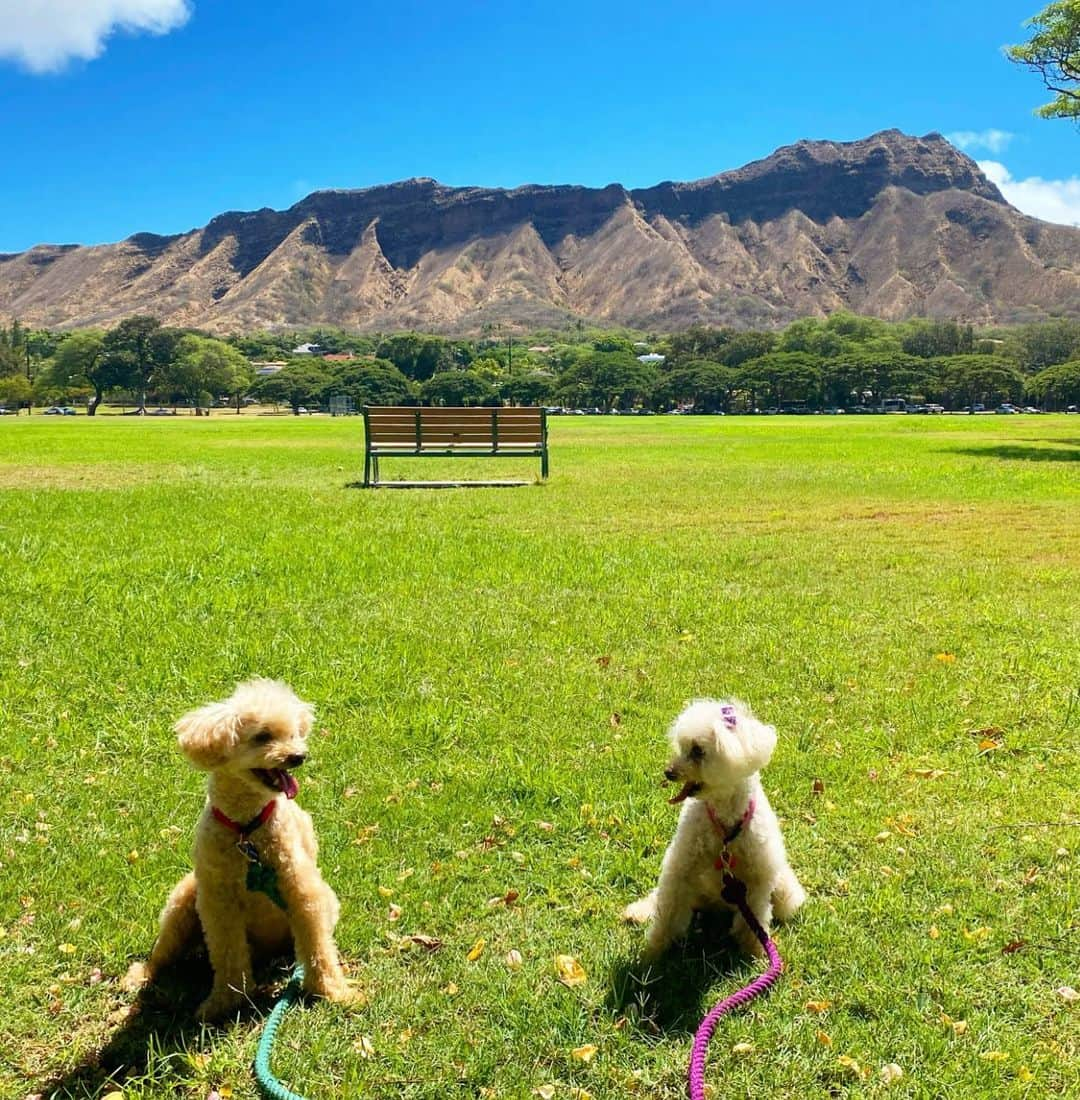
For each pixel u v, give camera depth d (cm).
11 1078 313
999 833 469
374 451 1911
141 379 14762
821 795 512
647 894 422
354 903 411
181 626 782
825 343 18175
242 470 2345
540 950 379
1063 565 1060
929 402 14962
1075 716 609
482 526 1322
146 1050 328
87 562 1014
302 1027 335
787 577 997
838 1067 316
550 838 470
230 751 324
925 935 387
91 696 636
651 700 647
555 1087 309
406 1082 311
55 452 3075
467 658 723
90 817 481
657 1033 335
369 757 552
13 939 383
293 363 16525
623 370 14912
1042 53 2711
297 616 820
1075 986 356
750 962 378
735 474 2112
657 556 1093
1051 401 14462
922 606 874
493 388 16012
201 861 345
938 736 583
